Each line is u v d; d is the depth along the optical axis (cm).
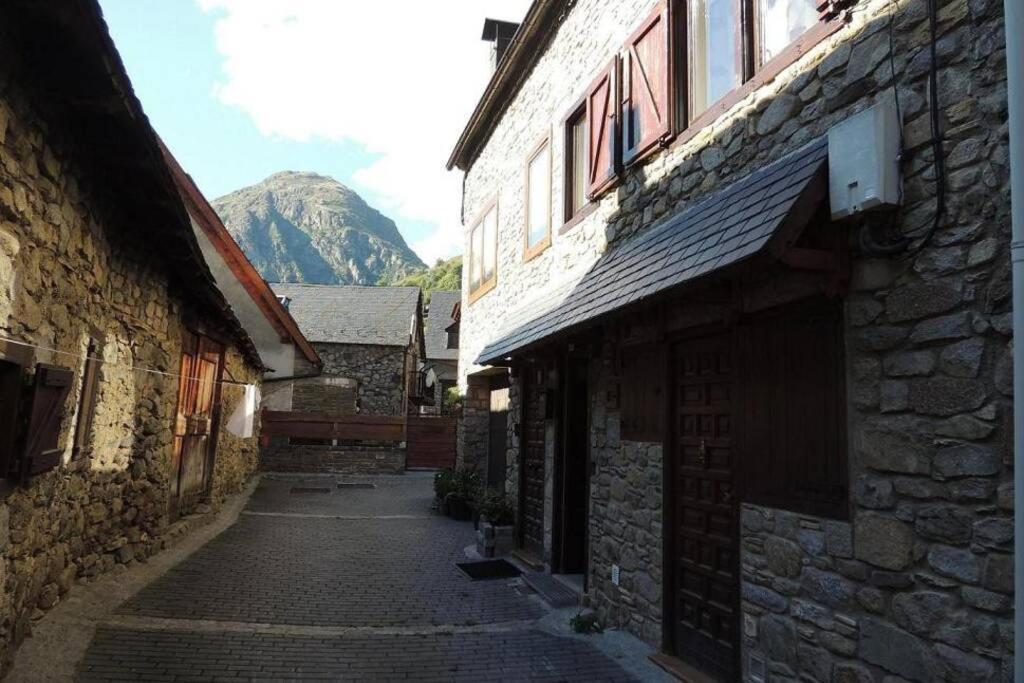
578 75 722
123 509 584
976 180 256
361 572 700
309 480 1552
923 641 264
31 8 258
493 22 1203
